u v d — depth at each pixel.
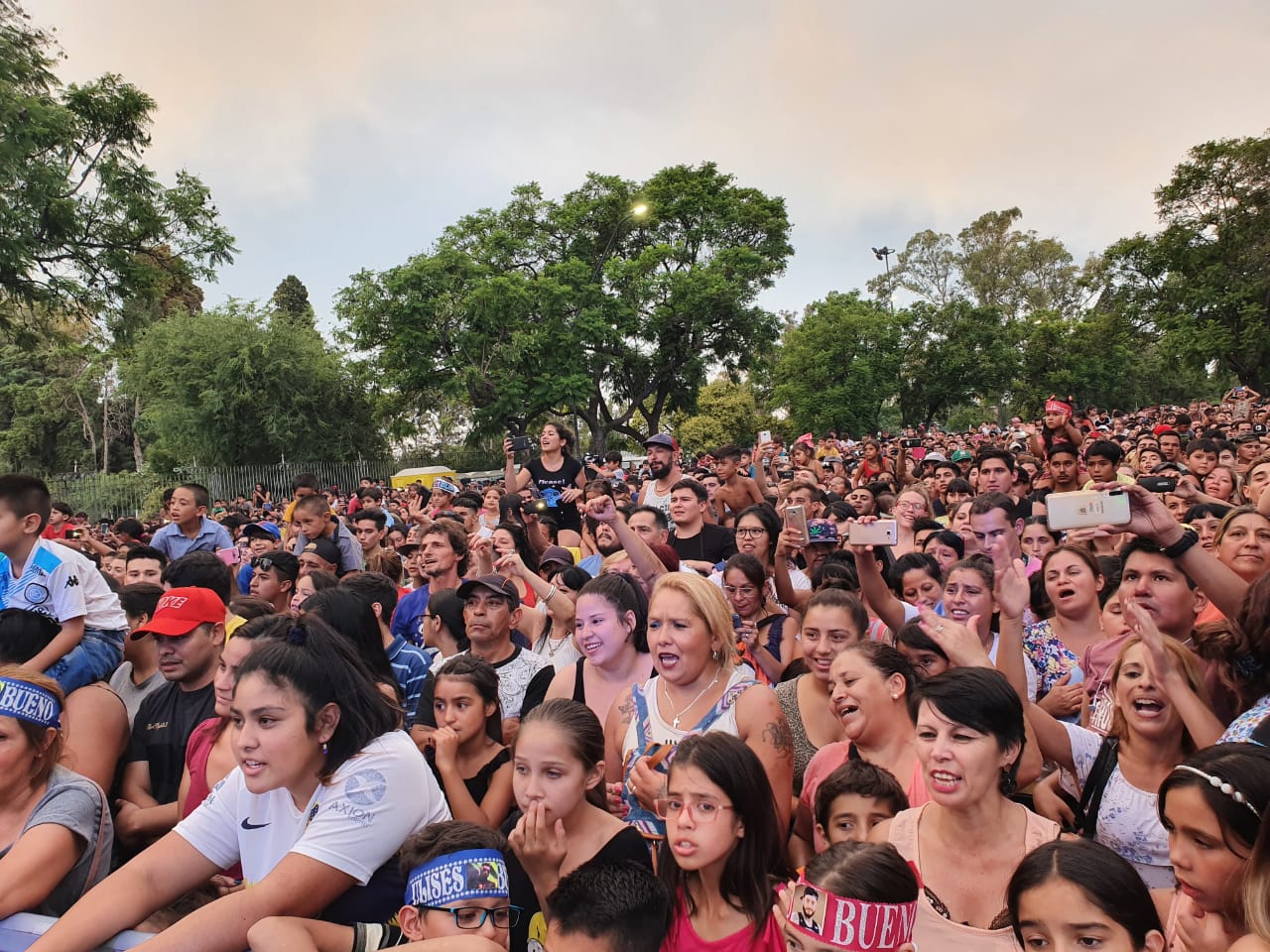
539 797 2.86
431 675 4.27
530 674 4.59
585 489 8.57
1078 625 4.49
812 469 12.44
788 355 47.34
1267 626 3.04
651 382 40.53
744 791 2.64
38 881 2.61
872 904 2.08
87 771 3.61
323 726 2.43
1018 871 2.21
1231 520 4.15
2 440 44.53
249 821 2.56
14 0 16.97
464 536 6.13
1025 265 71.12
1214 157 42.47
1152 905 2.11
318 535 7.48
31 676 2.87
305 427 33.84
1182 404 65.75
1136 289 47.00
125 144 19.14
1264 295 42.03
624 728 3.61
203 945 2.16
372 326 34.12
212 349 33.16
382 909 2.47
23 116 16.75
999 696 2.61
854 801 2.98
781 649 4.95
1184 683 2.97
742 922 2.64
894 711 3.36
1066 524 3.60
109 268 19.52
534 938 2.97
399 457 39.03
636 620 4.04
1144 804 3.02
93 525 23.86
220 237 20.48
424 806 2.56
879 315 47.06
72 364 47.53
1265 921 1.87
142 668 4.55
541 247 39.41
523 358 34.62
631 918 2.37
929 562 5.41
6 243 16.66
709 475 9.35
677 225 43.16
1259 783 2.13
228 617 4.96
